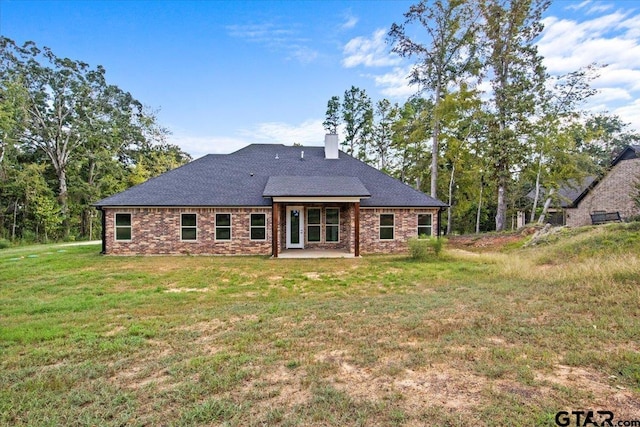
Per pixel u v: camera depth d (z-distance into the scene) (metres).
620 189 23.22
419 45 23.55
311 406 3.34
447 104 23.23
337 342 5.11
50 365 4.53
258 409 3.32
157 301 7.91
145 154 40.53
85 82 34.00
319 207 19.11
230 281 10.38
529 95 22.39
